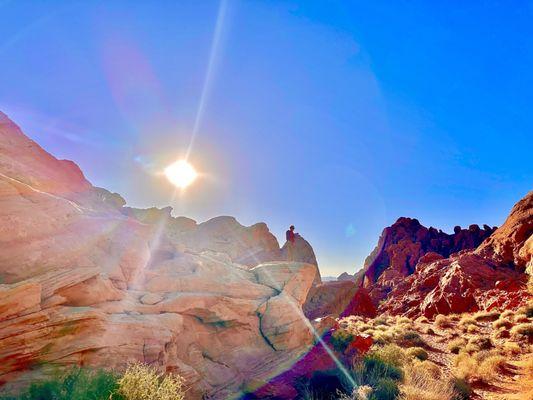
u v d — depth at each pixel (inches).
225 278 614.2
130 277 502.3
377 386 471.5
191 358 461.7
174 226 1320.1
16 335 287.6
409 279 2628.0
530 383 542.9
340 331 693.9
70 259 405.7
